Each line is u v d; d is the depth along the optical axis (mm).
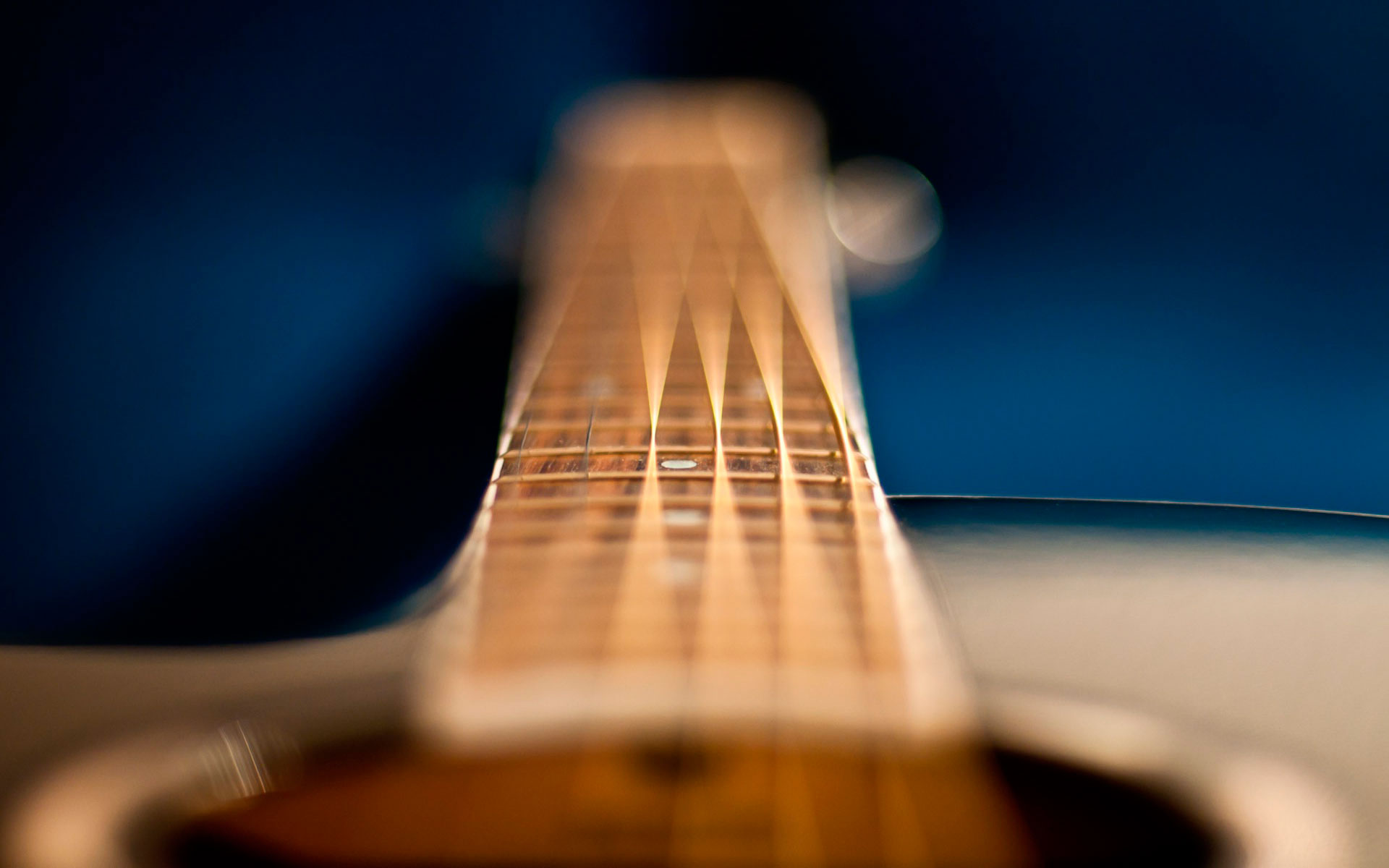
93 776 399
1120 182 568
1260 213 559
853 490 444
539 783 404
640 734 405
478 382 530
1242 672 417
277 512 493
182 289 543
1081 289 545
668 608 417
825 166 562
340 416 520
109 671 418
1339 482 513
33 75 586
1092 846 398
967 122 573
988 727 408
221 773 403
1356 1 585
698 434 457
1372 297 543
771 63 596
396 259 552
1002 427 519
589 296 497
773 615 415
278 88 593
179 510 499
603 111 578
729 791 404
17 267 552
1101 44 592
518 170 580
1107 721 407
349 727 407
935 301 543
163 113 581
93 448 516
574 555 427
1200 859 395
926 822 400
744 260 510
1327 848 392
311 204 575
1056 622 427
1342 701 411
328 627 429
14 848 389
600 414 462
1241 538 457
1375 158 563
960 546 453
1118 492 509
